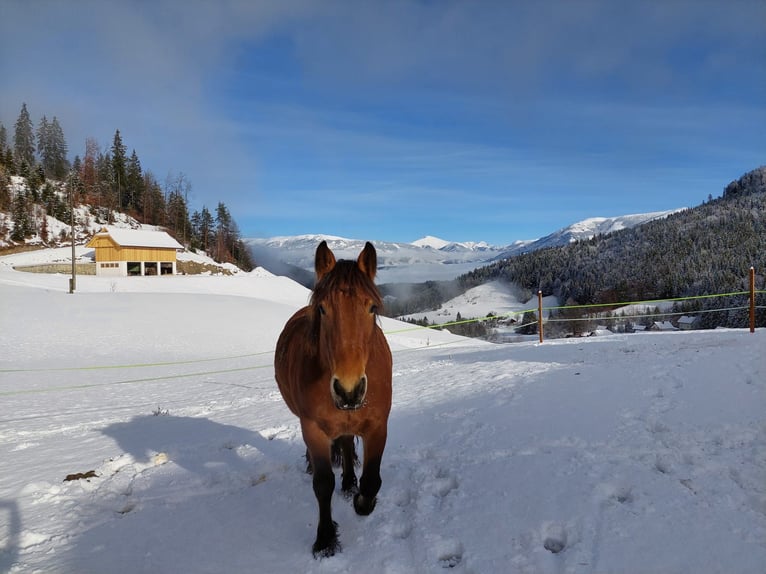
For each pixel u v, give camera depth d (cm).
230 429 646
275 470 472
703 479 336
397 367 1131
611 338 1168
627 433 427
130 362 1808
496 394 619
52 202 8281
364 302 280
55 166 10919
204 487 443
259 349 2203
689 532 279
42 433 714
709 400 479
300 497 400
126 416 813
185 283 5056
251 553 320
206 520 370
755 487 317
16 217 7188
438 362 1112
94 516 389
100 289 4309
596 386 582
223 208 10369
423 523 331
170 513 388
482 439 464
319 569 293
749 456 358
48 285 4144
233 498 410
